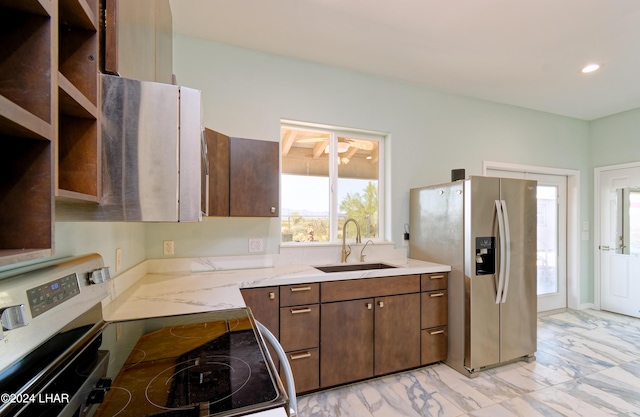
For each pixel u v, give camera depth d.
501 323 2.41
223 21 2.10
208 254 2.32
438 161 3.18
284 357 1.06
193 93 0.92
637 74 2.81
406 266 2.46
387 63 2.66
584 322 3.47
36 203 0.55
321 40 2.32
